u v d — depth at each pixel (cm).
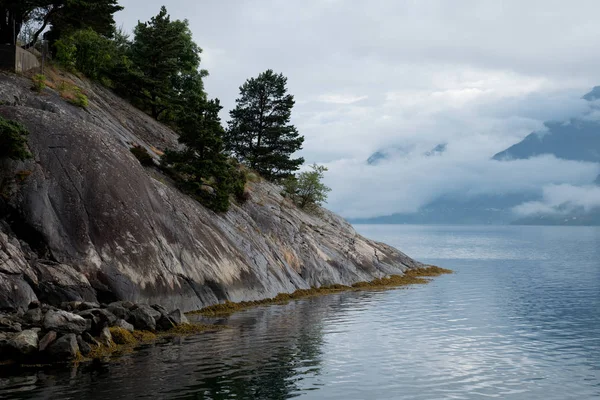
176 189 3775
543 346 2353
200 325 2652
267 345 2269
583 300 4000
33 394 1528
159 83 5172
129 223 2895
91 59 4909
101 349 2078
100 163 3006
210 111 4044
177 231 3228
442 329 2744
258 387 1661
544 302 3872
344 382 1752
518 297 4159
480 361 2069
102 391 1571
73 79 4369
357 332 2620
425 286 4909
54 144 2939
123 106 4750
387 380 1789
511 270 6994
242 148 6384
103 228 2772
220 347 2200
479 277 5903
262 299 3653
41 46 4319
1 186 2655
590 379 1836
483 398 1625
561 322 2998
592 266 7775
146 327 2433
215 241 3544
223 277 3378
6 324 1978
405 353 2183
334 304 3634
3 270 2247
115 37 6169
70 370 1792
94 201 2831
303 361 2003
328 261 4803
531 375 1880
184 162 3994
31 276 2353
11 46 3672
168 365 1886
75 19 4397
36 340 1902
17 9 4022
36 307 2248
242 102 6444
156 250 2956
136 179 3172
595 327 2844
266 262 4016
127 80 5044
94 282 2586
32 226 2591
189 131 3931
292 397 1583
